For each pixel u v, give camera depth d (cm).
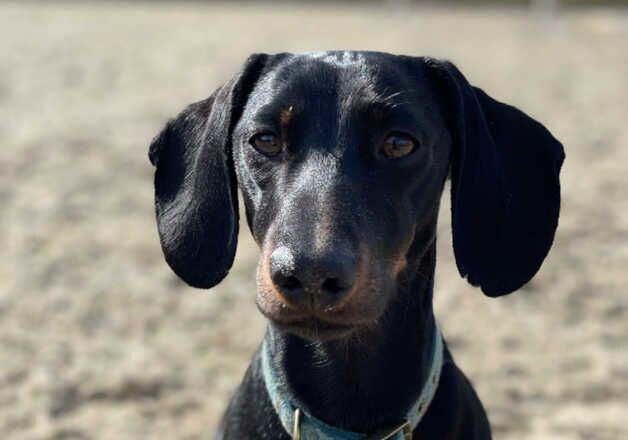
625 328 105
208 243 59
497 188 58
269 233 52
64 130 187
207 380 94
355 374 57
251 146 56
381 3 485
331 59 57
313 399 57
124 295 112
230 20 388
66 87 236
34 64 268
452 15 423
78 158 168
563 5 452
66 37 325
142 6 454
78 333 103
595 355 99
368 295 51
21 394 91
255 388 60
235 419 60
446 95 58
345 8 459
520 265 58
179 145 61
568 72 267
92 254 124
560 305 111
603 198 148
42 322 105
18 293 112
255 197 55
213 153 59
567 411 90
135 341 102
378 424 57
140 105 214
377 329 56
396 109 54
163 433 86
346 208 52
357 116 54
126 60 278
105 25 365
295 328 50
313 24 372
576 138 188
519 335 103
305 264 49
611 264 122
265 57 58
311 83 55
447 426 58
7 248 125
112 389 92
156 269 120
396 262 54
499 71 264
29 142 177
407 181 55
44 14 402
